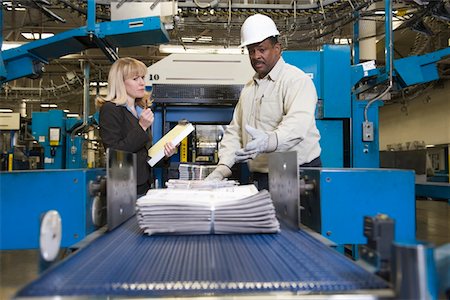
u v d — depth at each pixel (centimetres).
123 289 43
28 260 280
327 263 54
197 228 73
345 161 270
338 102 254
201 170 185
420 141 764
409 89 552
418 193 329
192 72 247
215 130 299
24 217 85
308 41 391
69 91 734
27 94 760
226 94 247
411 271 40
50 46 273
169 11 259
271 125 149
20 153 591
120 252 60
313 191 96
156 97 245
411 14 314
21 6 305
